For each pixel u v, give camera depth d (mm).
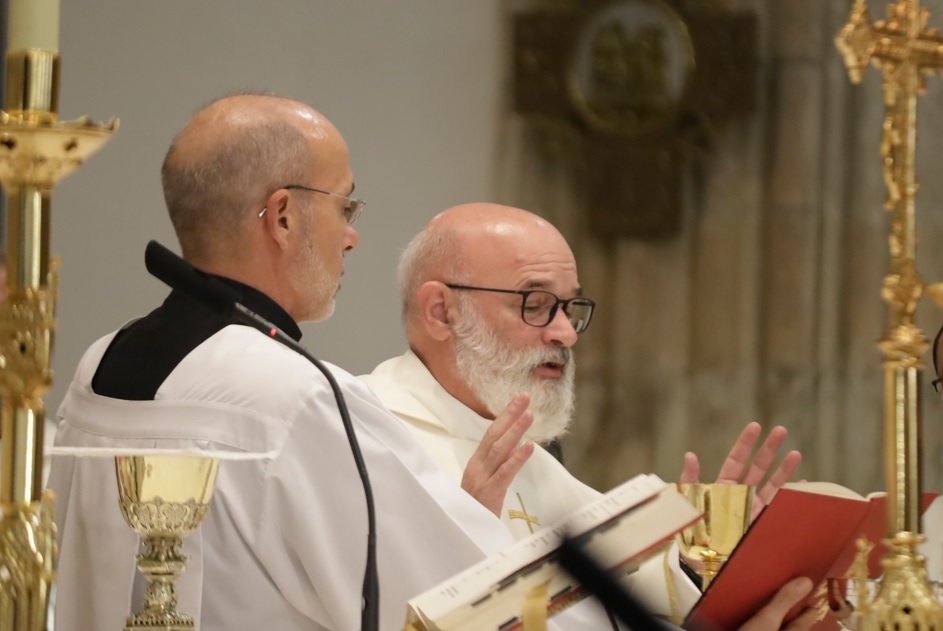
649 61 22750
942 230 22688
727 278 23125
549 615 5227
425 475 6648
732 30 22922
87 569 6648
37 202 4281
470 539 6465
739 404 23125
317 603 6453
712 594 6688
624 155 22828
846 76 23172
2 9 14102
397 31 21391
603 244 22969
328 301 7539
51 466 7133
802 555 6645
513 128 22281
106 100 19109
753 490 8219
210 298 5559
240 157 7266
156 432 6543
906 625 5328
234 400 6508
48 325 4285
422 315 9438
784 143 23062
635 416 23062
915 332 5543
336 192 7488
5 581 4145
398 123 21359
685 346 23141
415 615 5109
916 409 5488
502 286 9297
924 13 5707
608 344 23094
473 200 21922
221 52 19906
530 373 9281
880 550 7184
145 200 18953
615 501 5500
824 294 23219
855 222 23281
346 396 6598
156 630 5043
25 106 4238
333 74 20891
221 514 6367
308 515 6352
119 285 18672
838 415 23219
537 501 9359
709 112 22938
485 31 22125
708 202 23094
